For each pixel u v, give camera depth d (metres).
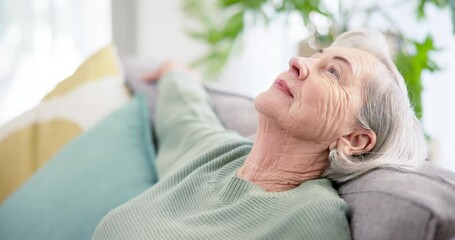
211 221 0.83
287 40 2.20
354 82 0.84
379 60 0.90
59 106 1.48
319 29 1.73
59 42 2.21
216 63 2.03
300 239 0.73
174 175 1.00
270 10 2.00
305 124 0.83
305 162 0.88
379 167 0.82
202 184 0.94
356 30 0.95
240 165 0.98
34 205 1.25
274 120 0.87
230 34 1.91
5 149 1.44
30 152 1.44
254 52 2.28
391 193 0.72
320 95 0.82
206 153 1.02
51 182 1.27
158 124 1.34
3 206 1.32
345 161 0.83
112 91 1.50
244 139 1.07
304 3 1.69
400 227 0.68
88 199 1.19
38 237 1.20
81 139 1.33
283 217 0.76
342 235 0.73
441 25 1.80
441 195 0.70
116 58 1.63
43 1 2.16
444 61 1.80
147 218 0.89
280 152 0.89
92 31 2.27
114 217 0.92
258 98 0.88
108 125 1.34
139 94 1.45
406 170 0.79
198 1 2.16
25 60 2.19
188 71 1.54
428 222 0.66
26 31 2.17
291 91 0.85
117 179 1.21
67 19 2.21
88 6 2.24
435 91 1.86
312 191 0.79
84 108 1.46
